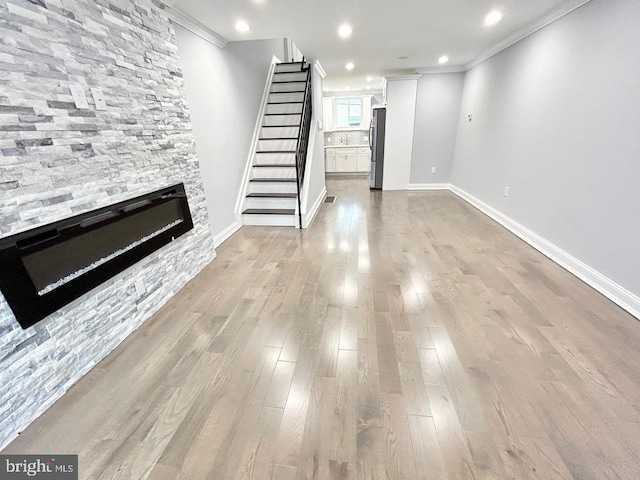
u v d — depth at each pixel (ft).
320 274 9.29
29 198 4.72
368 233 12.78
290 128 16.47
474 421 4.54
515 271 9.09
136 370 5.72
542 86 10.28
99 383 5.43
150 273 7.40
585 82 8.30
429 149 20.35
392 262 9.97
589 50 8.15
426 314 7.16
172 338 6.59
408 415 4.67
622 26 7.09
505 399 4.88
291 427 4.54
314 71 15.53
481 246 11.08
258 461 4.08
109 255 6.22
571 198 8.92
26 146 4.66
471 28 10.79
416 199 18.61
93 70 5.80
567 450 4.09
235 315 7.34
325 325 6.88
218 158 11.78
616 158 7.30
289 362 5.82
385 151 20.58
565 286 8.16
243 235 12.84
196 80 10.14
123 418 4.75
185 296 8.25
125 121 6.62
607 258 7.59
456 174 19.66
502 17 9.82
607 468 3.85
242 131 14.21
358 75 20.13
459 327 6.65
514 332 6.42
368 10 8.92
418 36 11.54
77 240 5.52
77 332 5.51
